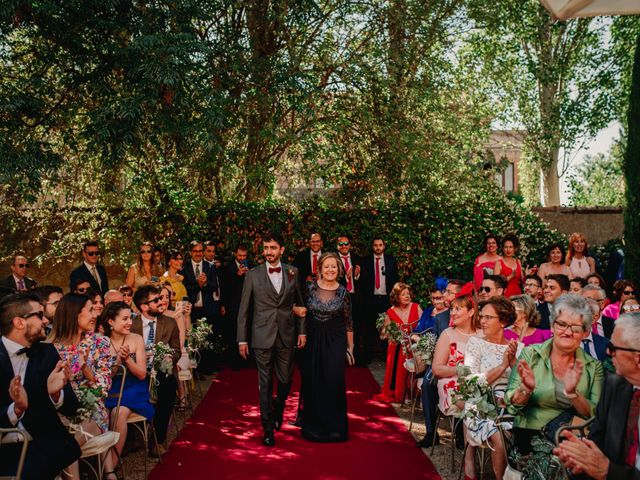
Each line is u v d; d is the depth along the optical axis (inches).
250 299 260.1
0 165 318.7
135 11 345.4
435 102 438.3
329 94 439.5
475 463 213.3
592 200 850.8
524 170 845.8
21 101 322.0
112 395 211.2
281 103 419.5
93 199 457.4
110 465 195.2
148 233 444.5
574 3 143.6
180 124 351.9
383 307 412.5
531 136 702.5
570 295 159.2
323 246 447.5
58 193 461.7
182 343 284.7
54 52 348.8
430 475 213.2
